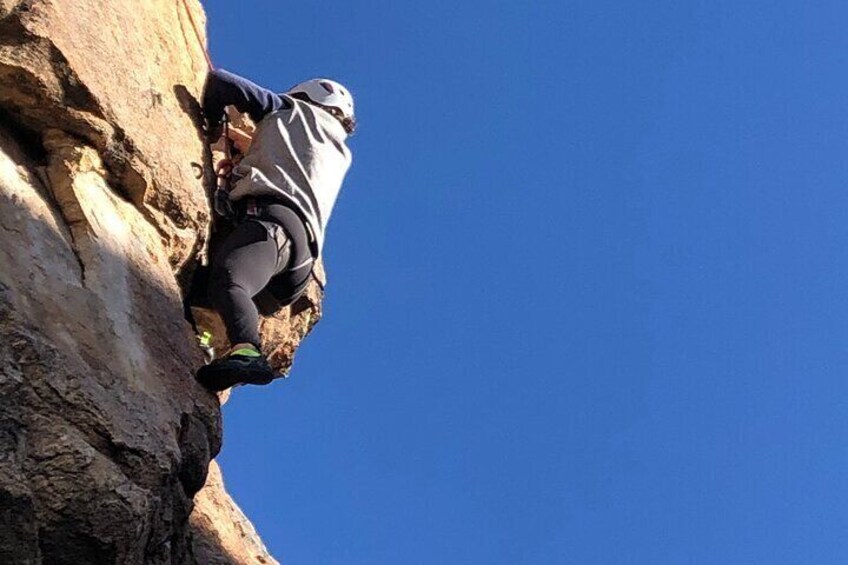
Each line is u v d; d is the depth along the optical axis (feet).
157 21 21.18
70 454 13.89
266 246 19.56
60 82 17.44
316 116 22.27
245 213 20.36
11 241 15.52
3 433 13.52
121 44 19.30
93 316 16.03
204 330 20.58
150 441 15.17
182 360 17.67
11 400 13.79
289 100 22.52
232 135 22.85
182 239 19.13
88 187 17.63
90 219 17.17
